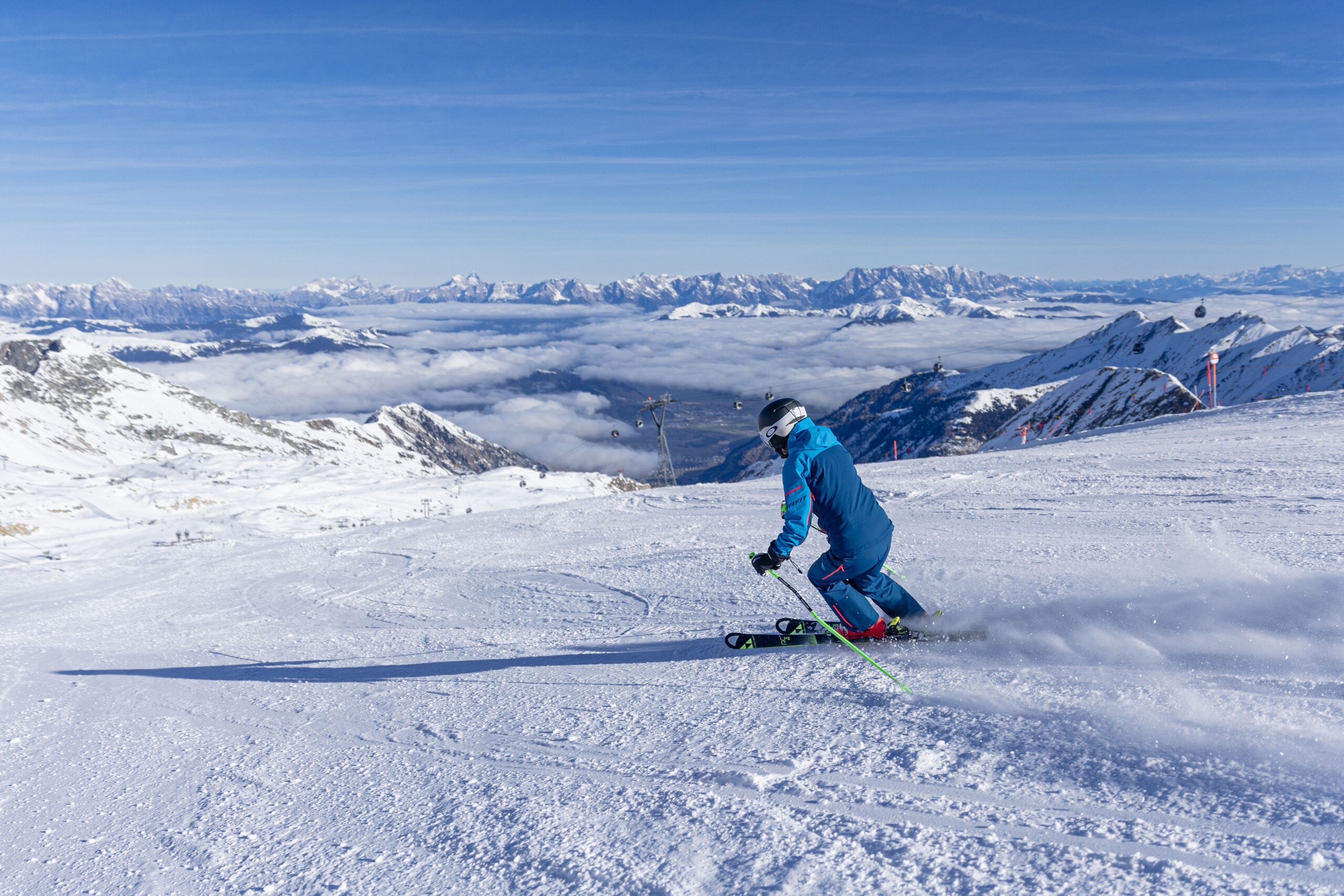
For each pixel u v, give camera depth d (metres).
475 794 2.99
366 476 110.94
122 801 3.53
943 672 3.60
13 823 3.42
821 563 4.27
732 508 16.22
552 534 15.99
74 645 10.61
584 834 2.46
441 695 4.79
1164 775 2.34
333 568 15.69
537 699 4.32
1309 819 1.98
